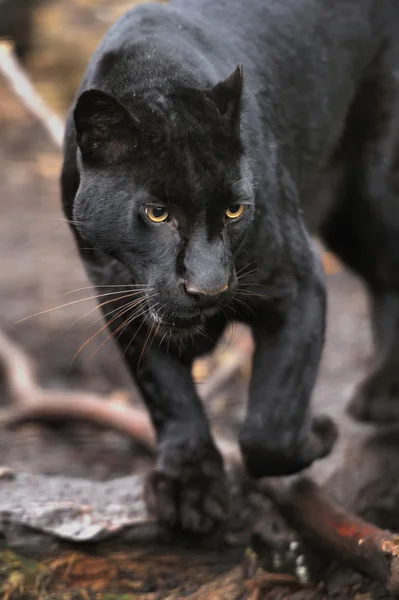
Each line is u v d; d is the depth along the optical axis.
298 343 6.07
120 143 5.34
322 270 6.35
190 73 5.65
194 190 5.24
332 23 6.87
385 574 5.81
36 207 14.40
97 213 5.49
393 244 7.37
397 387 7.93
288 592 6.39
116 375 10.84
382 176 7.19
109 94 5.22
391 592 5.68
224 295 5.35
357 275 8.05
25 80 9.88
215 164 5.27
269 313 6.09
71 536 6.43
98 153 5.41
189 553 6.64
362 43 7.02
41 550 6.45
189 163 5.25
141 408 10.07
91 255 5.97
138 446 9.38
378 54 7.16
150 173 5.29
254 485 6.89
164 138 5.27
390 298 7.85
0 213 14.22
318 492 6.43
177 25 6.02
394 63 7.17
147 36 5.80
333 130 6.95
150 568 6.55
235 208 5.39
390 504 7.01
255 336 6.23
